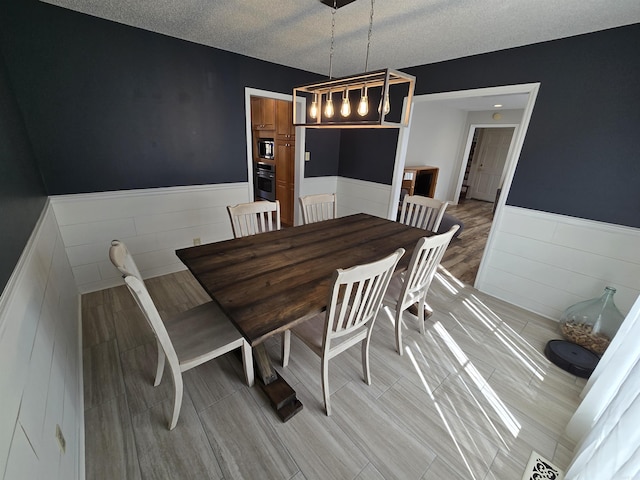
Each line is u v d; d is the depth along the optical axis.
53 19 2.01
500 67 2.54
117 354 1.86
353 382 1.75
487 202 8.09
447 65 2.92
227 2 1.89
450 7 1.85
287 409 1.51
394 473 1.27
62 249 2.21
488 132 8.02
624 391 1.07
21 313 1.03
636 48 1.86
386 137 3.79
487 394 1.71
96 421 1.42
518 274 2.66
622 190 2.04
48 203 2.14
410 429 1.47
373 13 1.96
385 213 4.02
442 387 1.74
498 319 2.48
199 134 2.94
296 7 1.93
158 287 2.75
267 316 1.17
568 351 2.00
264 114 4.77
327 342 1.36
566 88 2.19
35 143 2.11
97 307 2.36
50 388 1.14
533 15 1.89
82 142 2.31
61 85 2.13
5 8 1.84
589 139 2.13
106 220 2.55
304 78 3.65
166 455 1.29
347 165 4.43
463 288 3.00
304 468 1.27
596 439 1.14
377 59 3.02
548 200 2.40
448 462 1.33
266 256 1.77
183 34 2.48
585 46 2.06
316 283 1.45
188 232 3.11
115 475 1.21
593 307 2.15
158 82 2.56
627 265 2.09
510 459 1.35
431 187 6.77
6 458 0.69
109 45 2.25
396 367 1.88
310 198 2.77
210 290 1.35
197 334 1.46
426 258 1.71
